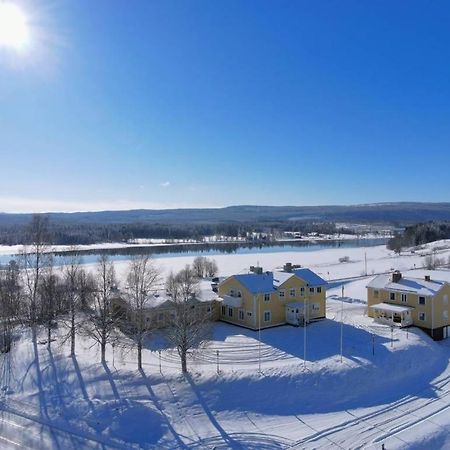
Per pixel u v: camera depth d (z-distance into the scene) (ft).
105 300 155.33
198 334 154.40
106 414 117.91
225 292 215.31
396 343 178.09
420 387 147.84
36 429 112.06
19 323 196.85
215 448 107.04
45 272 258.57
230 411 124.77
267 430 117.08
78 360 149.79
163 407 123.95
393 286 217.15
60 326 187.83
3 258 523.70
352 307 256.11
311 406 131.03
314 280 216.33
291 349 170.71
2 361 152.25
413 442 112.27
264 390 135.23
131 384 134.00
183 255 643.04
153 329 175.83
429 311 202.39
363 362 156.15
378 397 139.03
